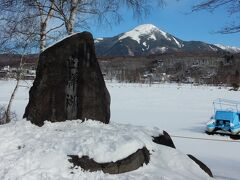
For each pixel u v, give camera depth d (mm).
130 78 108250
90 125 8227
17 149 7016
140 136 7898
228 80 76312
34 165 6457
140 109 33938
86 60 8727
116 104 38750
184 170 7473
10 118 16609
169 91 63250
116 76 111250
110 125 8500
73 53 8664
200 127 22891
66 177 6367
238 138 19172
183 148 15398
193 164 7777
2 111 18828
